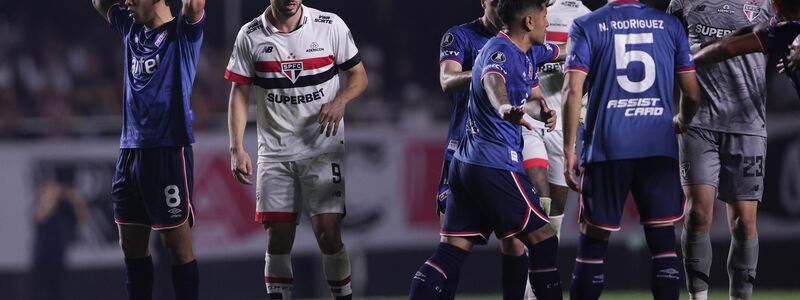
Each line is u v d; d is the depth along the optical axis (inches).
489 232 893.2
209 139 1811.0
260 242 1813.5
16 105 2100.1
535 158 993.5
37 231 1829.5
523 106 855.7
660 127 850.1
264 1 2309.3
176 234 947.3
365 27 2369.6
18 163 1849.2
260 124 973.8
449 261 878.4
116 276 1849.2
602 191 853.8
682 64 855.7
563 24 1050.1
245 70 962.1
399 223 1824.6
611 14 850.1
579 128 1100.5
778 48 916.6
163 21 943.7
